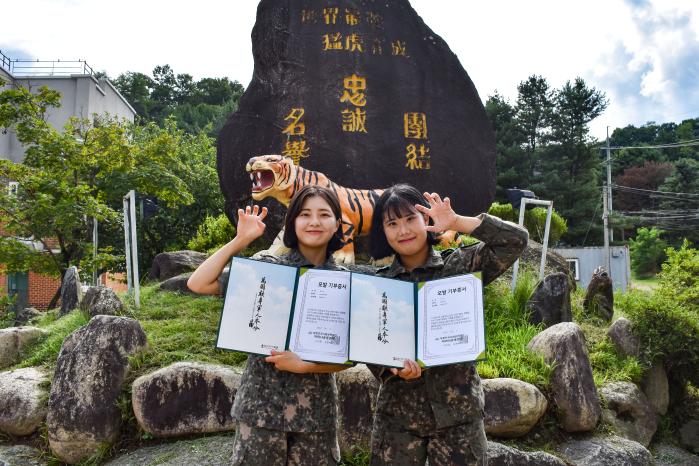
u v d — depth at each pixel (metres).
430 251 2.72
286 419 2.42
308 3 7.28
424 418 2.53
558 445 4.15
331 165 6.82
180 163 14.22
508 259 2.56
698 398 5.72
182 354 4.46
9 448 4.15
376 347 2.39
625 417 4.68
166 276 8.30
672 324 5.18
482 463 2.48
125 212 6.35
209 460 3.67
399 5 7.48
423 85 7.31
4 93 10.49
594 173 27.08
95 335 4.22
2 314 11.88
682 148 37.53
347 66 7.12
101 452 3.92
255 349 2.40
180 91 43.94
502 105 28.16
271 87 7.11
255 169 5.62
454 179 7.18
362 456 3.74
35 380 4.57
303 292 2.48
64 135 10.75
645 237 27.00
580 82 27.25
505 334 5.05
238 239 2.58
